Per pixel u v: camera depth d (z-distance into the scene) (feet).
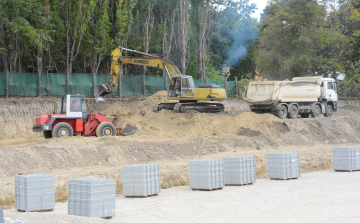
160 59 88.28
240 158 47.73
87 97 99.81
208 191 44.24
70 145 56.29
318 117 95.96
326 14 135.64
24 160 49.32
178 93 85.71
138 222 30.99
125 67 123.65
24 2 90.94
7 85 88.33
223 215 32.65
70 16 101.76
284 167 51.03
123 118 86.63
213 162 45.24
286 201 37.45
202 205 36.68
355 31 139.03
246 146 71.82
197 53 145.69
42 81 93.56
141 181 40.96
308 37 132.36
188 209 35.19
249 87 91.76
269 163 52.24
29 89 91.56
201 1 136.15
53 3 100.78
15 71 98.53
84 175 45.73
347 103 142.92
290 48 137.90
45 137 69.36
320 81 99.19
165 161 59.00
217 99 88.28
